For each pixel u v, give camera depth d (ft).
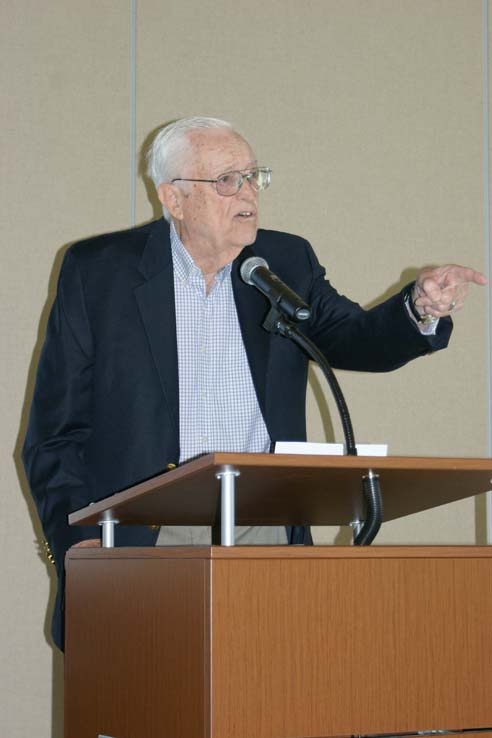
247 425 9.10
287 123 15.78
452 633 5.36
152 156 9.39
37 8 15.11
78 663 6.66
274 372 9.14
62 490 8.57
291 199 15.64
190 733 4.97
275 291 7.28
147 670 5.53
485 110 16.56
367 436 15.44
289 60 15.90
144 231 9.64
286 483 5.59
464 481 5.81
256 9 15.88
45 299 14.58
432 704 5.24
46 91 14.99
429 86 16.38
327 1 16.15
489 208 16.35
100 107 15.15
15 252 14.61
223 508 5.23
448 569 5.40
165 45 15.48
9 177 14.73
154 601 5.49
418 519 15.42
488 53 16.62
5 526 14.07
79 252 9.45
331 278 15.64
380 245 15.88
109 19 15.34
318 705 4.99
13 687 13.78
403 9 16.43
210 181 8.85
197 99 15.48
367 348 8.75
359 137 16.01
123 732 5.82
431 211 16.12
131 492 6.07
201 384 9.08
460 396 15.94
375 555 5.22
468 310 16.14
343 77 16.07
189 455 8.87
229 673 4.83
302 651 4.99
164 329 8.93
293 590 5.02
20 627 13.93
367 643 5.14
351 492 6.07
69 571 6.98
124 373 8.83
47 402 8.98
